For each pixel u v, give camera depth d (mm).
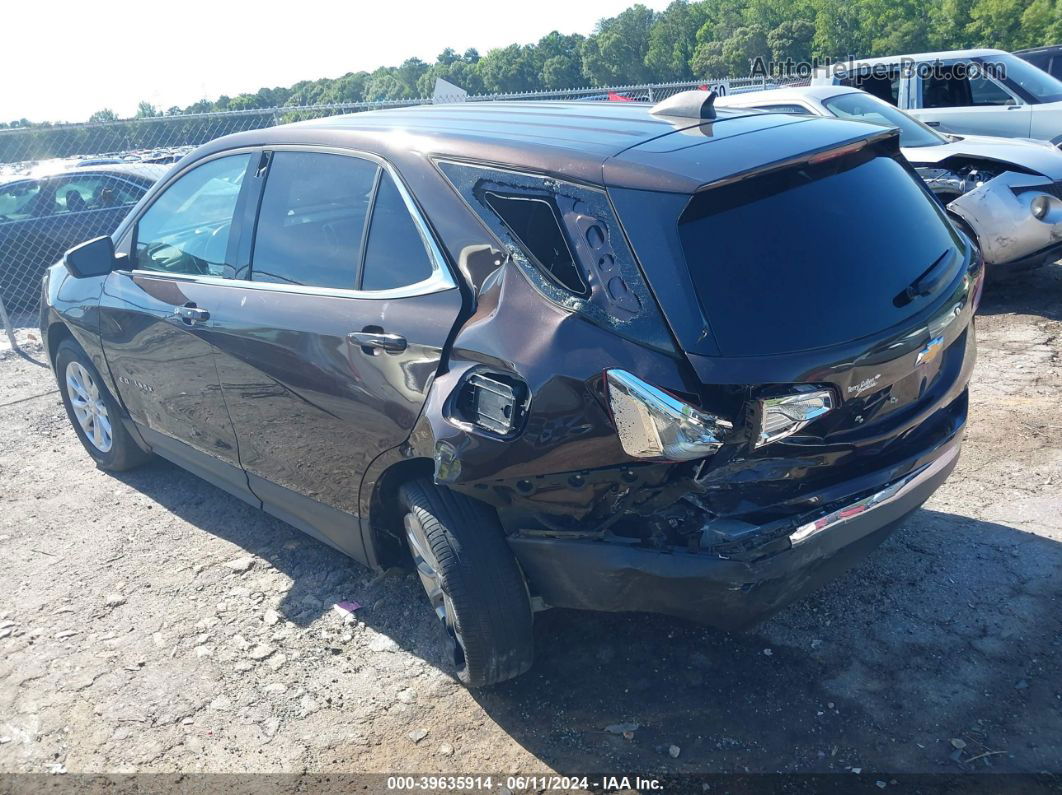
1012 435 4637
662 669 3141
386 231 3146
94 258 4348
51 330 5031
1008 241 6672
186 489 4910
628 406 2408
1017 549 3623
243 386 3670
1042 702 2848
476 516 2861
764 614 2645
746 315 2398
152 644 3539
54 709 3203
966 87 9359
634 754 2791
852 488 2643
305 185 3518
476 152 2914
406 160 3109
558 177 2660
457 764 2828
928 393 2869
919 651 3117
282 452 3623
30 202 10008
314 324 3285
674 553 2559
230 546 4250
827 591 3473
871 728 2809
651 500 2543
